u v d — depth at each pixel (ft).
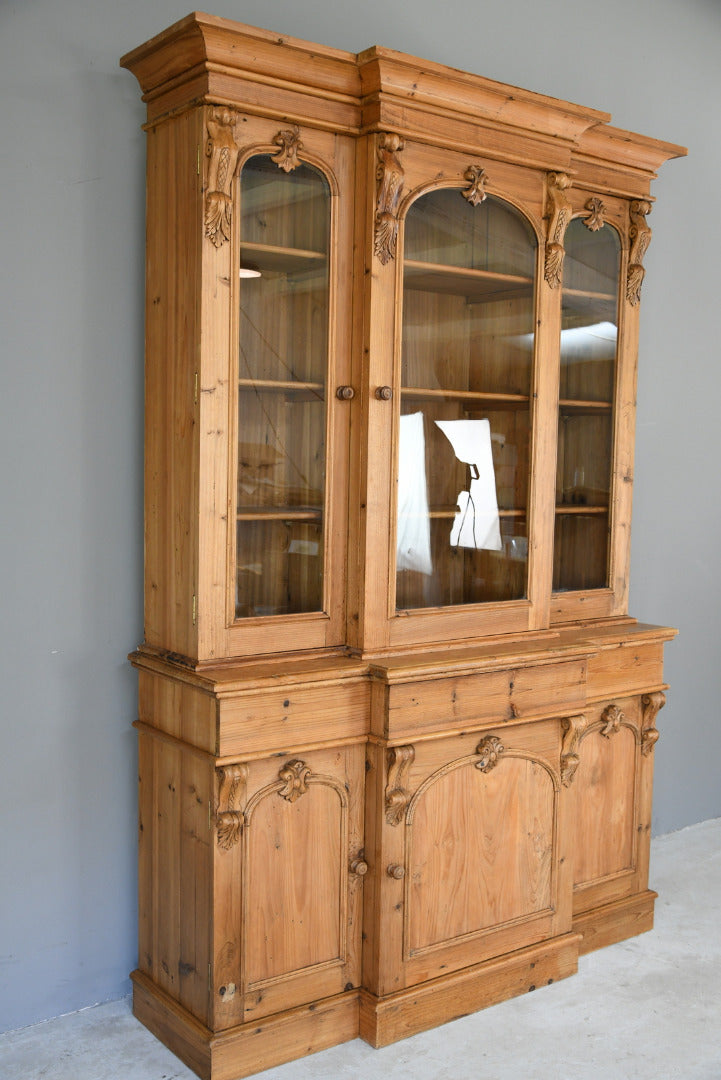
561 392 9.43
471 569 8.61
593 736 9.50
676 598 12.43
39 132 7.64
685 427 12.30
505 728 8.42
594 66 11.12
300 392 7.75
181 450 7.53
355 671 7.64
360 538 7.90
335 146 7.69
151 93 7.67
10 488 7.70
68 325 7.88
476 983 8.40
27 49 7.54
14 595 7.79
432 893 8.12
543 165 8.63
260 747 7.28
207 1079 7.27
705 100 12.19
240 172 7.27
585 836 9.52
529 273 8.77
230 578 7.46
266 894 7.49
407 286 7.98
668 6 11.72
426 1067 7.56
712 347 12.51
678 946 9.67
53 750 8.05
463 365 8.40
